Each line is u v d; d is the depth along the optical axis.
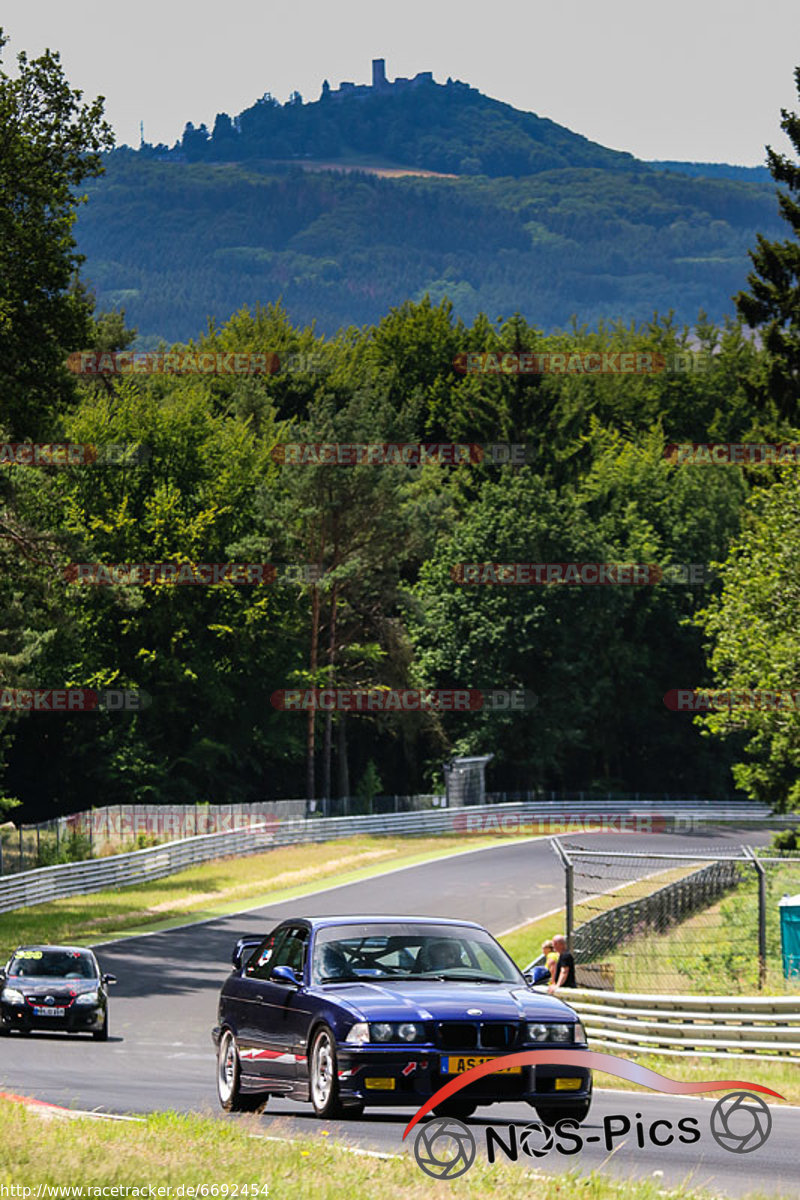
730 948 59.53
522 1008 22.23
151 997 62.22
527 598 168.50
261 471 162.25
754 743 91.81
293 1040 23.52
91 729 152.25
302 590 152.12
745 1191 19.06
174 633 151.75
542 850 129.50
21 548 91.69
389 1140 22.33
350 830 139.00
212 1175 17.61
